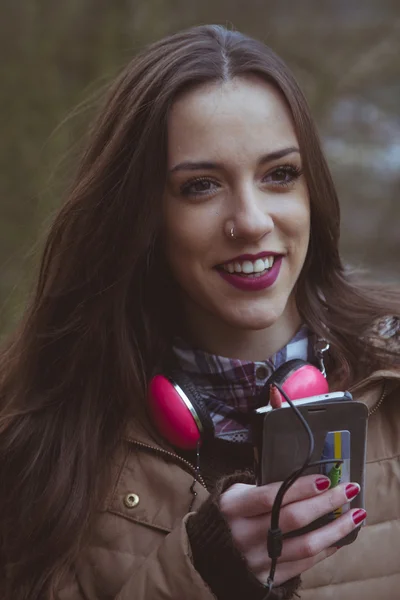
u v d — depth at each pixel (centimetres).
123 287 184
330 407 144
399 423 177
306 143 169
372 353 181
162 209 172
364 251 764
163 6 679
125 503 177
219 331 182
